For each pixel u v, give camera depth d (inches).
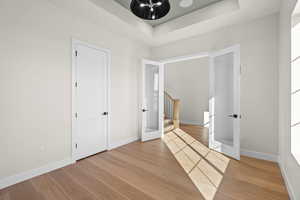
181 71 258.8
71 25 98.3
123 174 84.9
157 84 163.5
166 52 156.2
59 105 92.7
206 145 136.2
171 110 267.0
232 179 79.3
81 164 97.6
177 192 68.7
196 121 241.3
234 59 104.0
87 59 108.9
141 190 70.2
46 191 69.3
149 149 126.0
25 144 78.7
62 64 94.0
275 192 68.4
